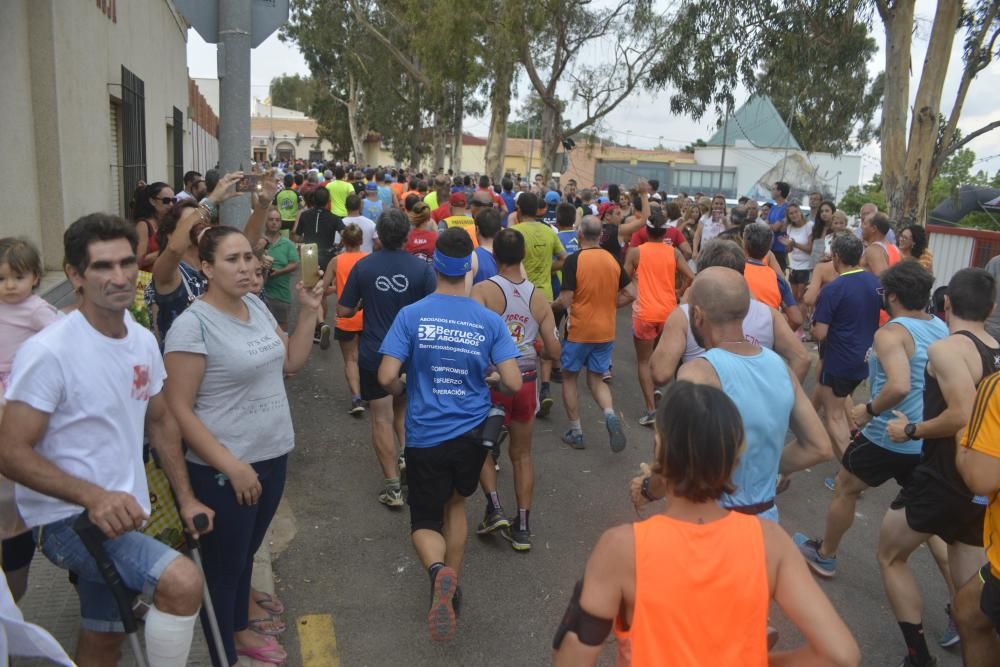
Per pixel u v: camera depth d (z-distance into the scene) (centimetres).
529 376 501
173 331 309
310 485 584
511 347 406
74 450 264
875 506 601
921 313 439
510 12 2573
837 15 1516
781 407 300
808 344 1134
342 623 414
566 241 938
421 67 3597
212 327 314
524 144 7775
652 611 195
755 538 200
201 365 311
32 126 806
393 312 537
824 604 198
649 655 195
